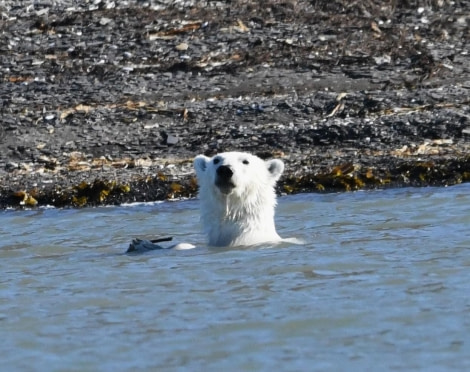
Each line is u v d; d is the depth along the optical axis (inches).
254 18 3029.0
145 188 2194.9
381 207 1951.3
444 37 2967.5
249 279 1360.7
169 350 1093.8
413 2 3142.2
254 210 1606.8
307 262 1446.9
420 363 1027.3
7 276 1473.9
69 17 3016.7
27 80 2736.2
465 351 1053.8
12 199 2177.7
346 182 2198.6
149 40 2913.4
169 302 1268.5
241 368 1033.5
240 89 2682.1
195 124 2511.1
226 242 1608.0
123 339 1135.0
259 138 2432.3
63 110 2578.7
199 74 2760.8
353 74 2751.0
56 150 2405.3
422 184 2183.8
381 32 2987.2
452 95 2610.7
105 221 1962.4
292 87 2682.1
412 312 1184.2
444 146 2354.8
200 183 1633.9
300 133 2440.9
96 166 2329.0
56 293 1346.0
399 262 1427.2
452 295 1244.5
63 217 2022.6
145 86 2701.8
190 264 1466.5
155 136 2461.9
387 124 2461.9
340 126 2458.2
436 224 1745.8
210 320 1184.2
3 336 1167.0
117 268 1475.1
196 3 3100.4
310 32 2970.0
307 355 1063.0
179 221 1931.6
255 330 1144.2
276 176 1620.3
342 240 1622.8
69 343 1132.5
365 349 1074.1
